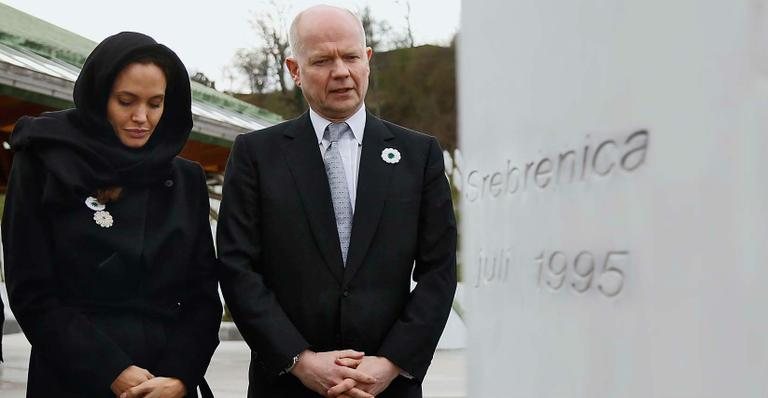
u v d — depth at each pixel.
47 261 2.48
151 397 2.42
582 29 0.94
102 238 2.49
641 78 0.86
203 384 2.72
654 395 0.86
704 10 0.79
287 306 2.76
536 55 1.02
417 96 27.58
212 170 11.66
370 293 2.75
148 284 2.58
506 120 1.10
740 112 0.77
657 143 0.85
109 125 2.53
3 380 7.73
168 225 2.60
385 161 2.86
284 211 2.79
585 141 0.94
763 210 0.75
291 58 3.02
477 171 1.20
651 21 0.85
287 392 2.75
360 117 2.92
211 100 12.28
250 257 2.79
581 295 0.95
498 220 1.13
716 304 0.79
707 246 0.80
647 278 0.86
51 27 11.41
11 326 12.46
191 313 2.69
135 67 2.53
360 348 2.72
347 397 2.59
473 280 1.23
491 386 1.16
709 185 0.79
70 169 2.46
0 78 7.92
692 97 0.81
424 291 2.78
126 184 2.55
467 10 1.22
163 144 2.62
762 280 0.75
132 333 2.52
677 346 0.83
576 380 0.96
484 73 1.16
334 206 2.83
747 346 0.76
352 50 2.82
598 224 0.93
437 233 2.85
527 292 1.06
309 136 2.89
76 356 2.43
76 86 2.56
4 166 9.52
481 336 1.20
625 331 0.89
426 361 2.71
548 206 1.01
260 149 2.89
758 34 0.75
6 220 2.52
